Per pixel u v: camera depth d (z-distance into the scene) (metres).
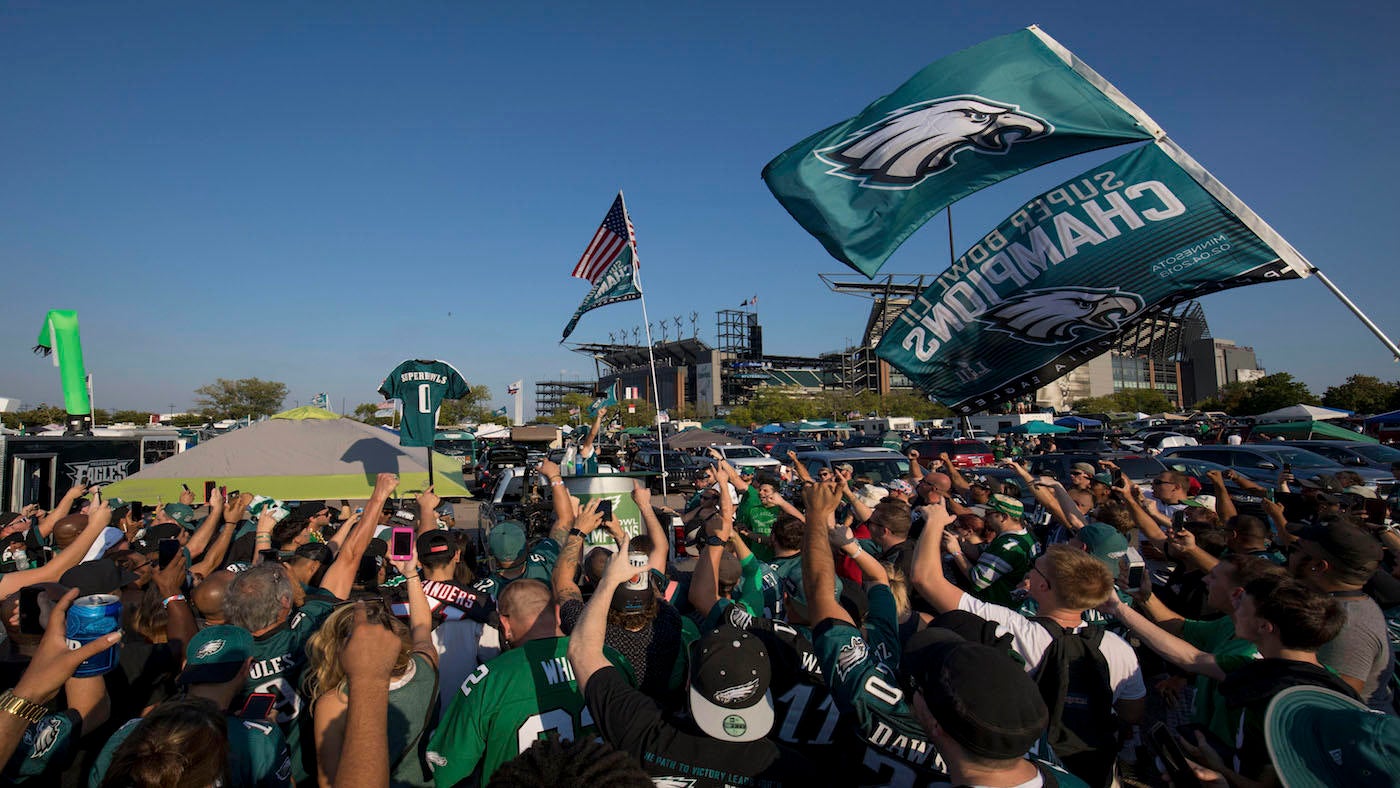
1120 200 4.96
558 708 2.53
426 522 4.91
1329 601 2.42
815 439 45.41
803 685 2.56
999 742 1.63
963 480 7.85
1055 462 13.34
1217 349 117.75
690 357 147.88
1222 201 4.61
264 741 2.56
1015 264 5.36
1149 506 5.90
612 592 2.43
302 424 10.12
